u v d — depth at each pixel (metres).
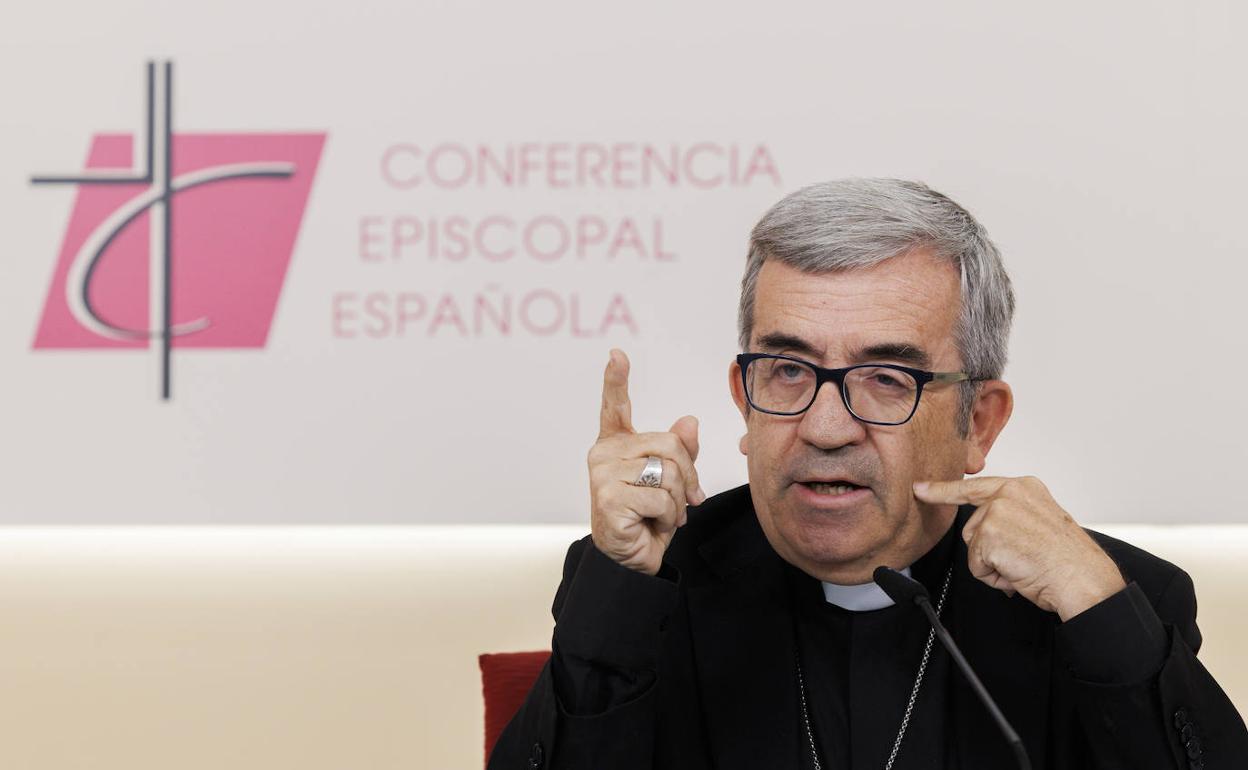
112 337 17.75
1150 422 17.20
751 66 17.25
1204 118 17.02
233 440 17.80
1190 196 17.06
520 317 17.59
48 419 17.80
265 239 17.62
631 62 17.31
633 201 17.39
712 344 17.34
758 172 17.25
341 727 9.88
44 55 17.50
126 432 17.80
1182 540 16.58
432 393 17.70
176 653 12.20
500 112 17.42
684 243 17.36
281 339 17.70
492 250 17.55
